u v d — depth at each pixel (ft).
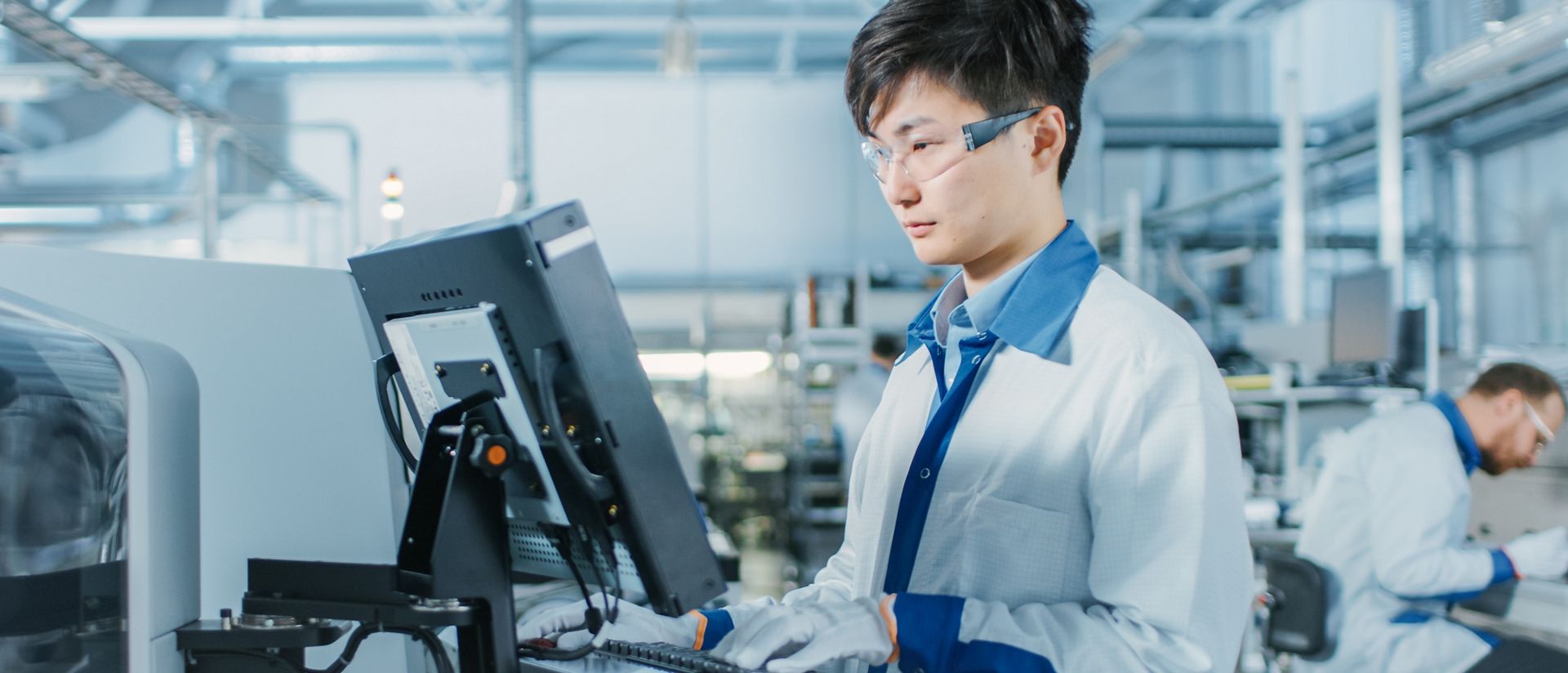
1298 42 24.56
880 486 3.51
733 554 8.20
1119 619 2.61
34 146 26.84
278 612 2.81
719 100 31.63
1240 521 2.73
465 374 2.58
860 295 21.88
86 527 2.76
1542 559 7.45
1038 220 3.13
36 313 2.85
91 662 2.75
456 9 25.26
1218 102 27.55
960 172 2.85
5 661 2.76
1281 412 12.41
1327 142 21.31
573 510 2.51
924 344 3.51
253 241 27.61
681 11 19.79
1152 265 20.43
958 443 3.10
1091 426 2.86
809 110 31.76
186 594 2.93
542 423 2.44
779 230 31.50
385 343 2.99
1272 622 7.70
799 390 22.49
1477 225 19.02
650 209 31.32
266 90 29.55
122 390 2.76
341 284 3.94
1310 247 21.21
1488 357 9.71
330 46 27.45
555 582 5.77
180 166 27.63
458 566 2.58
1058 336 3.03
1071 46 3.01
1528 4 16.52
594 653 2.81
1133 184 30.37
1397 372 10.75
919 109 2.85
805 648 2.54
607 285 2.45
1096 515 2.80
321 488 3.69
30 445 2.77
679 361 27.48
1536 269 17.71
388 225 17.43
